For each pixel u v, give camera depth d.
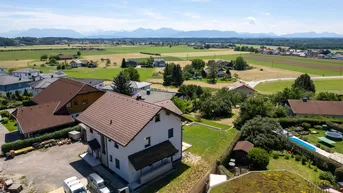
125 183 25.19
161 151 27.00
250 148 32.41
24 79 73.62
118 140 24.36
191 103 60.88
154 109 26.44
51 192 23.41
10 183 24.42
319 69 153.00
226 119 50.78
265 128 36.62
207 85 106.12
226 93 63.94
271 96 62.78
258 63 186.88
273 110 46.91
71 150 32.81
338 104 50.56
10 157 30.50
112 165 27.33
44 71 129.38
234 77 125.81
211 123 46.72
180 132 30.41
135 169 23.98
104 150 28.45
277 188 19.62
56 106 40.03
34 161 29.67
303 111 49.34
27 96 64.56
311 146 35.47
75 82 45.47
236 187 19.84
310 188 19.69
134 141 24.98
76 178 23.88
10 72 101.50
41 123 36.25
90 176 24.14
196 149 33.88
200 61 150.25
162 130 27.94
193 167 28.84
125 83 57.94
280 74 135.25
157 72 137.50
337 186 25.38
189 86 77.19
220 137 38.59
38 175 26.47
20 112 36.41
